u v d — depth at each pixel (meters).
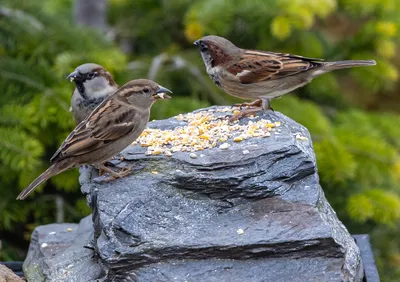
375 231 14.38
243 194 8.24
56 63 13.16
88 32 14.17
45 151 13.34
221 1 14.32
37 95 12.91
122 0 16.27
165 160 8.67
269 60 10.97
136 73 14.41
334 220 8.55
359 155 13.50
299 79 11.10
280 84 11.03
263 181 8.27
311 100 16.08
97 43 13.97
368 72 15.54
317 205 8.20
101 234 8.09
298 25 14.06
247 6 14.39
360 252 9.13
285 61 10.98
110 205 8.19
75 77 11.27
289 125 9.45
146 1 16.25
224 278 7.68
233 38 15.18
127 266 7.79
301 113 13.47
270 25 14.56
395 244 14.39
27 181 12.55
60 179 12.88
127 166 8.70
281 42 15.10
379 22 15.20
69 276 8.50
